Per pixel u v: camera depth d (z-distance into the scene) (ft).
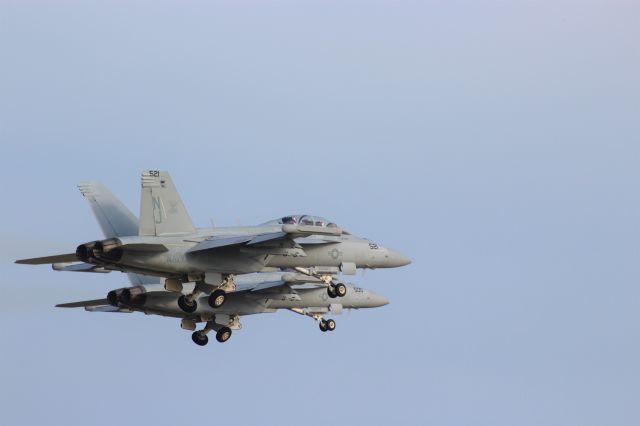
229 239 488.44
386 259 576.20
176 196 499.92
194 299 526.98
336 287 569.23
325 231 485.15
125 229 526.98
